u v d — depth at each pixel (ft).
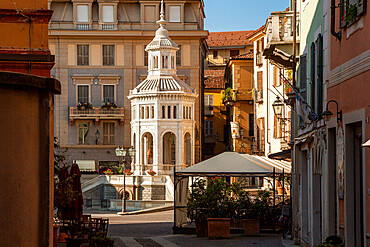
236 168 89.92
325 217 52.34
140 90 197.26
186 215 95.76
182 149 192.65
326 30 51.98
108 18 218.59
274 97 185.57
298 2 75.25
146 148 201.16
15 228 24.43
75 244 65.16
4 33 60.49
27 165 25.07
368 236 38.81
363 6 39.81
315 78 58.23
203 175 91.56
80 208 74.54
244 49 317.42
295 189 72.90
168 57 199.21
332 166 50.57
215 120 287.07
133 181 188.34
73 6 217.56
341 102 46.19
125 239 84.69
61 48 217.77
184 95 193.98
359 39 41.29
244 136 228.84
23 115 24.85
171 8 221.05
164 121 192.34
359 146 44.01
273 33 77.97
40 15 60.85
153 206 165.37
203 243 76.38
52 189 26.45
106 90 219.20
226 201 86.69
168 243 77.82
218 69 319.27
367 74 39.17
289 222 80.59
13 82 24.20
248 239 80.79
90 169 215.92
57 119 217.36
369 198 38.88
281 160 110.01
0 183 23.86
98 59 218.59
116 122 219.20
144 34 217.77
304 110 62.54
